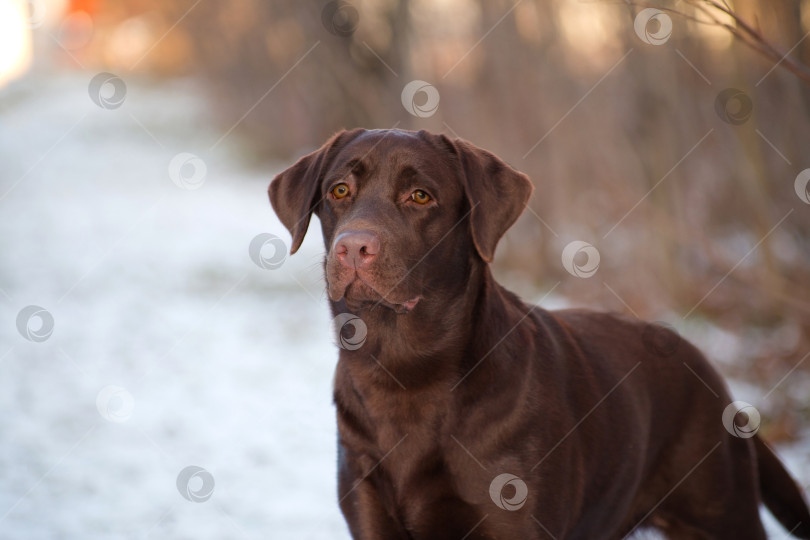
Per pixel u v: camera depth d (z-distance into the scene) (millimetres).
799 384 7355
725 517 4605
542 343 4211
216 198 21344
